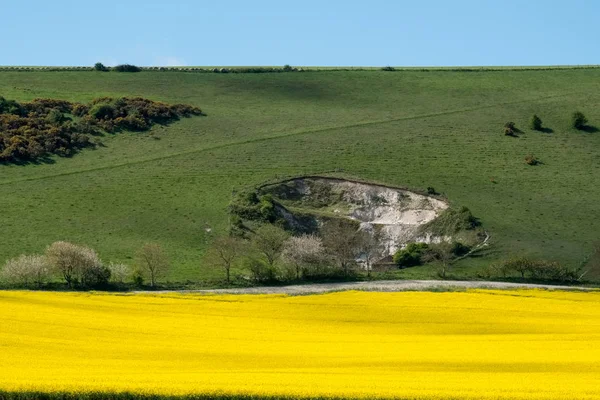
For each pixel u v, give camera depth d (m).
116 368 66.94
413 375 64.12
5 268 132.25
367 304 107.88
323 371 66.25
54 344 77.06
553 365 69.00
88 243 160.00
